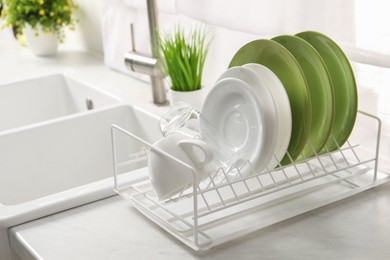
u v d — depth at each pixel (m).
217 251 1.12
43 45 2.46
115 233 1.20
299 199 1.28
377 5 1.26
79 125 1.86
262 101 1.19
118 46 2.21
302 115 1.21
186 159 1.18
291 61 1.22
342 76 1.28
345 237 1.15
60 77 2.27
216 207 1.25
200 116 1.29
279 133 1.20
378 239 1.14
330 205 1.27
